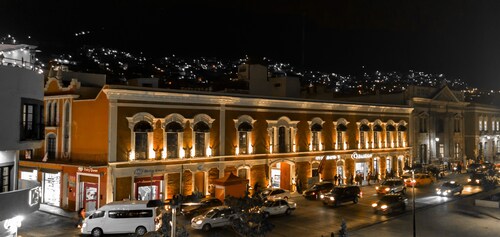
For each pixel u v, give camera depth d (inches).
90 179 1380.4
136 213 1136.2
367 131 2185.0
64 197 1435.8
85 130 1422.2
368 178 2127.2
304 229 1208.2
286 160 1817.2
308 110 1923.0
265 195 1545.3
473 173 2129.7
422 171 2278.5
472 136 3029.0
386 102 2620.6
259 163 1736.0
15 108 772.6
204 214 1226.6
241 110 1686.8
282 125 1819.6
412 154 2490.2
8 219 780.0
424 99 2578.7
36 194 843.4
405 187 1856.5
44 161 1492.4
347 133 2094.0
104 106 1359.5
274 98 1771.7
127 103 1370.6
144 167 1396.4
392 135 2356.1
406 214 1422.2
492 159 3230.8
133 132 1381.6
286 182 1859.0
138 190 1397.6
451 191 1770.4
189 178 1523.1
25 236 1107.9
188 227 1214.9
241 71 2418.8
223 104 1625.2
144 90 1397.6
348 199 1568.7
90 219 1117.1
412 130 2501.2
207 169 1571.1
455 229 1226.0
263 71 2266.2
